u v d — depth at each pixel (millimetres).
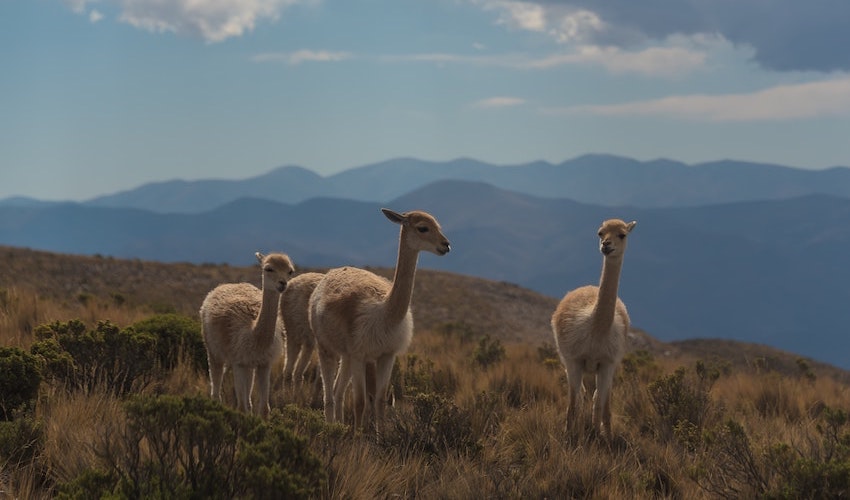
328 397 17375
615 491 12117
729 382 25656
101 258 86250
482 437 14906
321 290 17719
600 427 16406
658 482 13336
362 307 16453
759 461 12586
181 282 83250
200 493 9461
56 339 16297
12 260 78000
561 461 13109
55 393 14766
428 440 14008
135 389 16109
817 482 11055
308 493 9562
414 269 16453
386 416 16344
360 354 16500
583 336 16562
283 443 10016
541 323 90125
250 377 17172
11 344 19734
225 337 16547
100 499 9203
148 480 9586
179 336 20734
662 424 17156
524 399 20422
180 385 18297
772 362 46125
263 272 16125
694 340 87500
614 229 16250
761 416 20062
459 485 11711
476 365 25641
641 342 76812
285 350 20891
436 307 86875
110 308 30250
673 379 18172
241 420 10336
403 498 11578
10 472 10945
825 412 14633
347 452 11977
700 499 12148
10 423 11688
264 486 9367
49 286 71625
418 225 16172
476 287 100688
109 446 10688
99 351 16125
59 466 11031
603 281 16406
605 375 16688
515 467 13570
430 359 23688
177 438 9961
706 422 17562
